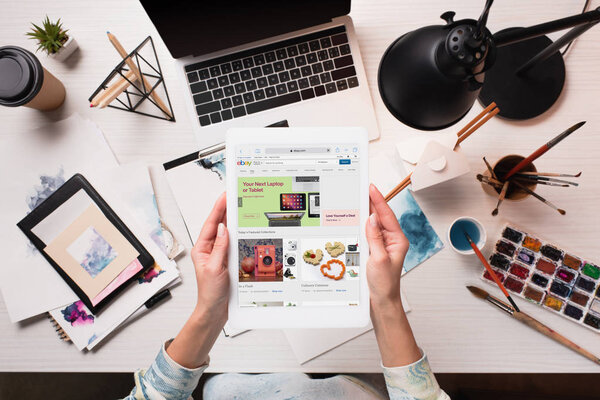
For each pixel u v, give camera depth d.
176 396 0.63
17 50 0.70
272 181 0.59
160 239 0.79
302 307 0.59
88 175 0.80
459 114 0.54
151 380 0.62
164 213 0.80
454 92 0.50
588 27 0.55
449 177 0.70
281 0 0.69
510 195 0.75
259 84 0.78
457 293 0.78
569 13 0.78
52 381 1.18
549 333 0.75
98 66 0.81
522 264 0.77
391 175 0.79
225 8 0.68
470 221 0.77
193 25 0.70
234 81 0.78
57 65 0.81
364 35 0.81
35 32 0.76
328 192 0.60
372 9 0.80
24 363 0.78
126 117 0.81
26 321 0.78
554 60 0.76
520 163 0.66
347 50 0.78
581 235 0.78
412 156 0.75
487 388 1.19
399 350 0.61
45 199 0.78
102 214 0.78
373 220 0.59
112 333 0.79
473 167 0.79
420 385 0.60
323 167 0.59
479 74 0.48
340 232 0.60
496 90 0.77
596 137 0.78
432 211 0.79
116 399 1.18
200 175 0.79
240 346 0.78
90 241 0.78
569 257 0.76
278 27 0.74
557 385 1.18
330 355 0.78
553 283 0.76
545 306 0.76
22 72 0.69
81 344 0.77
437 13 0.80
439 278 0.78
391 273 0.60
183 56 0.77
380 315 0.62
